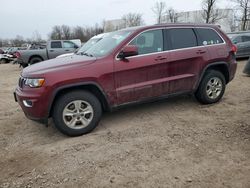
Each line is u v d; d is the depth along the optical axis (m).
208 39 5.62
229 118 5.00
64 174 3.38
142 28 4.92
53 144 4.24
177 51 5.14
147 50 4.89
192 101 6.10
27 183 3.22
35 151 4.04
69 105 4.34
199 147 3.90
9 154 3.99
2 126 5.17
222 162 3.48
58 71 4.21
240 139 4.10
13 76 13.08
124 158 3.69
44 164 3.64
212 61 5.55
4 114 5.95
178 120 5.00
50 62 4.73
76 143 4.22
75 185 3.14
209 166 3.40
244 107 5.61
